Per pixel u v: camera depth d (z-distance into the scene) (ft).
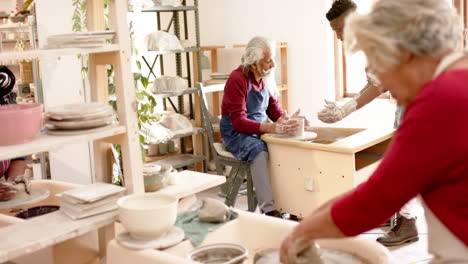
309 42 16.61
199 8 18.98
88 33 6.44
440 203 3.80
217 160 12.87
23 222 6.43
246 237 6.53
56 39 6.46
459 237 3.73
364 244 5.55
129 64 6.89
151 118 14.66
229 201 12.57
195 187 7.70
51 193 8.40
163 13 19.35
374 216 3.88
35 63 14.71
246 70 12.21
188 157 16.98
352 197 3.97
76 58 12.48
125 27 6.81
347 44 4.09
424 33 3.70
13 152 5.65
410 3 3.76
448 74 3.64
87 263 7.20
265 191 11.45
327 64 16.37
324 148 10.18
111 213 6.64
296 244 4.36
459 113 3.48
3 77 8.19
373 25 3.84
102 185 7.04
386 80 4.04
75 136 6.32
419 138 3.58
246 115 12.34
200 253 5.89
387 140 11.12
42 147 5.93
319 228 4.17
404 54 3.80
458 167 3.61
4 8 18.99
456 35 3.85
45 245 5.86
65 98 12.94
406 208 10.56
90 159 12.51
